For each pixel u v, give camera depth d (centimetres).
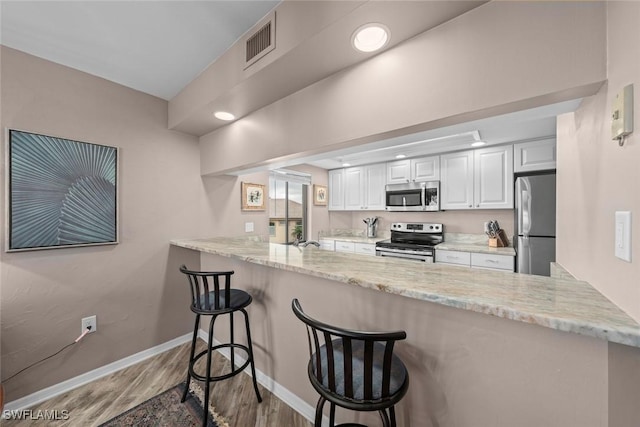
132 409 159
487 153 308
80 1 125
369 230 437
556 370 80
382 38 113
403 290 93
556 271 126
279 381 170
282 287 167
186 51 166
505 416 89
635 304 63
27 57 162
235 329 209
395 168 384
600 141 81
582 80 79
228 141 223
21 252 161
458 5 96
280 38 127
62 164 175
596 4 77
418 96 111
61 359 176
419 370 108
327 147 151
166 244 232
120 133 204
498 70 93
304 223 429
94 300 191
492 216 335
